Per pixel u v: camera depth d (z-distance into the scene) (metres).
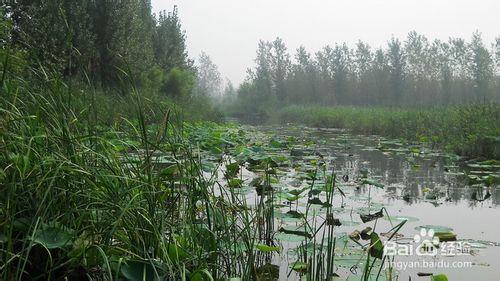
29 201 2.16
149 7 22.34
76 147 2.49
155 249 2.14
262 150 7.26
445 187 5.32
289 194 4.39
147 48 18.88
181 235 2.49
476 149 8.42
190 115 14.98
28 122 2.48
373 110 21.92
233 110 41.25
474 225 3.63
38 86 2.75
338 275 2.52
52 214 2.17
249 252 2.37
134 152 3.31
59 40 11.46
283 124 24.33
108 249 2.03
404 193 4.93
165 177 3.09
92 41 12.92
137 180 2.29
